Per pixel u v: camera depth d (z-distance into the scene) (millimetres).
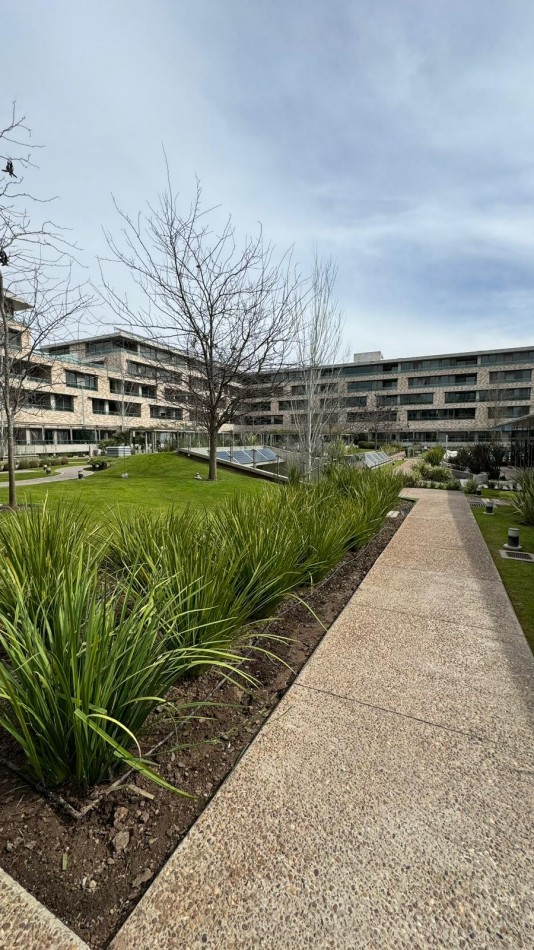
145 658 1948
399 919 1299
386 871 1446
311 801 1731
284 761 1955
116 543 3779
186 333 11898
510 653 3010
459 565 5242
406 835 1583
